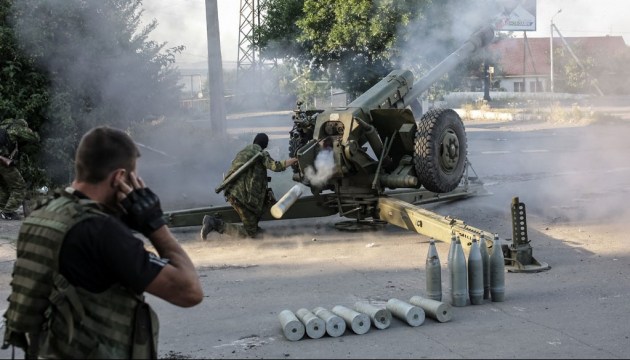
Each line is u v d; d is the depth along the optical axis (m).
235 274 6.81
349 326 5.04
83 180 2.65
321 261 7.28
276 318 5.41
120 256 2.51
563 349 4.59
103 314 2.55
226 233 8.29
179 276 2.64
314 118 8.55
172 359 4.55
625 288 6.11
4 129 9.62
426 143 8.12
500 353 4.53
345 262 7.21
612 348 4.61
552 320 5.24
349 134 8.05
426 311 5.30
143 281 2.55
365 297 5.93
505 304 5.69
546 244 7.90
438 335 4.92
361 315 4.99
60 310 2.51
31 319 2.55
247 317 5.45
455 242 5.66
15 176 9.69
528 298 5.86
